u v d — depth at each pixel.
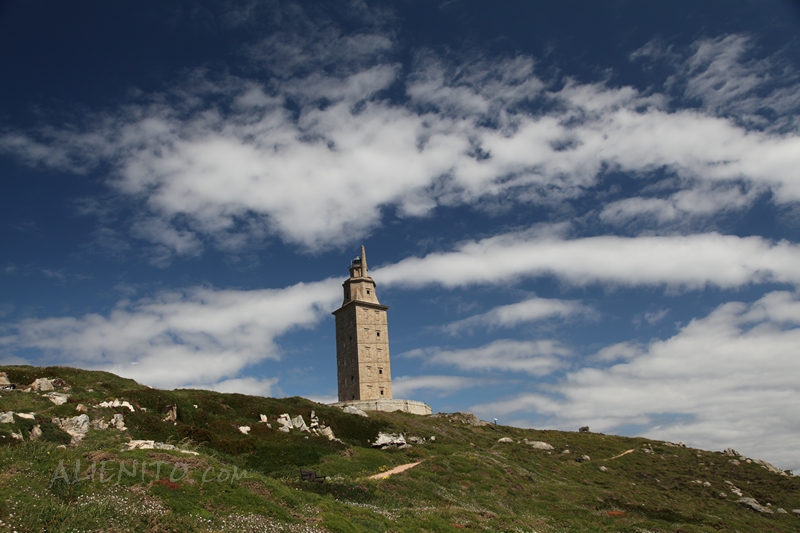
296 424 78.62
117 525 30.95
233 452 62.97
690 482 95.69
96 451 41.31
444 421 113.50
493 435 110.19
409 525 44.53
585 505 68.88
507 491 67.62
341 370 129.25
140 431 58.06
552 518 61.12
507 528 49.94
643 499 78.88
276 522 36.84
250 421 75.19
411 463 73.62
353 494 52.75
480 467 74.69
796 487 96.44
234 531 33.88
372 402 115.94
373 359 126.44
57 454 38.66
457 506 55.88
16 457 37.34
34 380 66.94
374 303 130.50
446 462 74.19
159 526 31.84
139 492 35.09
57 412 53.56
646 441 124.81
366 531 39.47
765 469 108.75
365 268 134.88
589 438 122.75
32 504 30.58
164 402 68.81
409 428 94.00
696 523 68.81
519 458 91.19
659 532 59.62
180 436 61.34
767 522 78.94
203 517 34.50
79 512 31.05
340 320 132.50
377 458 71.88
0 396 55.66
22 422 48.44
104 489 34.47
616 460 105.38
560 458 101.56
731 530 68.56
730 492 92.25
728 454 118.50
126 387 73.19
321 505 42.53
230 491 38.88
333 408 91.12
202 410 72.94
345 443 79.12
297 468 61.47
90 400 59.62
